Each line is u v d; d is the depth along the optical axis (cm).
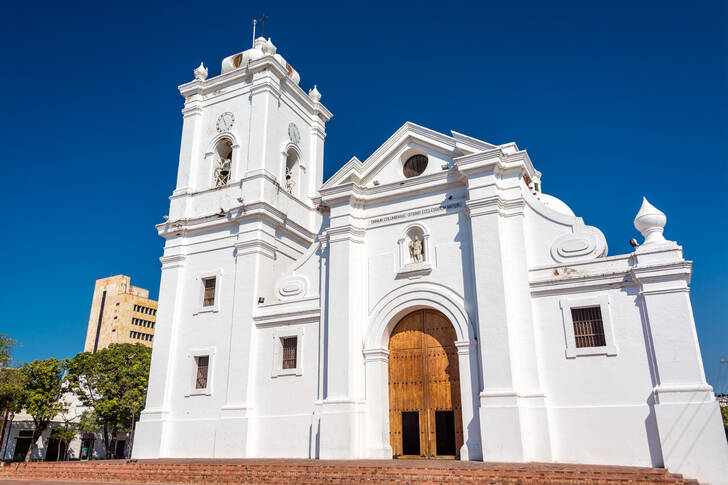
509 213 1912
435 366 1941
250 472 1603
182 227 2538
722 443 1444
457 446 1825
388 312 2012
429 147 2141
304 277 2283
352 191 2150
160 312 2462
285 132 2709
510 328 1769
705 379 1527
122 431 5228
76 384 4272
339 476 1454
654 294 1633
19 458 4478
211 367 2277
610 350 1662
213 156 2678
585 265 1778
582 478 1273
